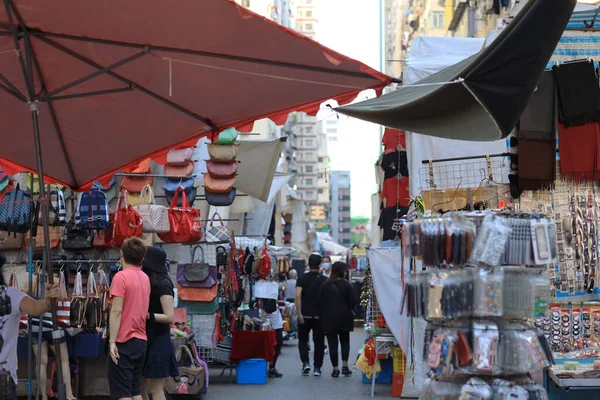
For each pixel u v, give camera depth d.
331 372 13.85
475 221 5.41
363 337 21.62
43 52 6.06
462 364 5.28
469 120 5.79
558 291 8.30
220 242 12.09
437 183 9.50
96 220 10.40
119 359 6.94
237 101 6.69
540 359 5.33
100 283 10.23
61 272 9.84
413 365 9.58
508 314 5.36
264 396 10.75
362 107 6.47
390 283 10.66
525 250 5.40
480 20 30.69
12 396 5.38
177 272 11.71
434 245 5.34
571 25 8.37
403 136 12.38
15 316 5.52
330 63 5.50
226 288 12.52
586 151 8.11
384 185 12.48
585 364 7.75
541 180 8.21
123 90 6.43
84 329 9.94
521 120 8.20
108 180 8.43
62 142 7.62
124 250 7.16
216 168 11.48
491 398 5.31
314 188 119.06
